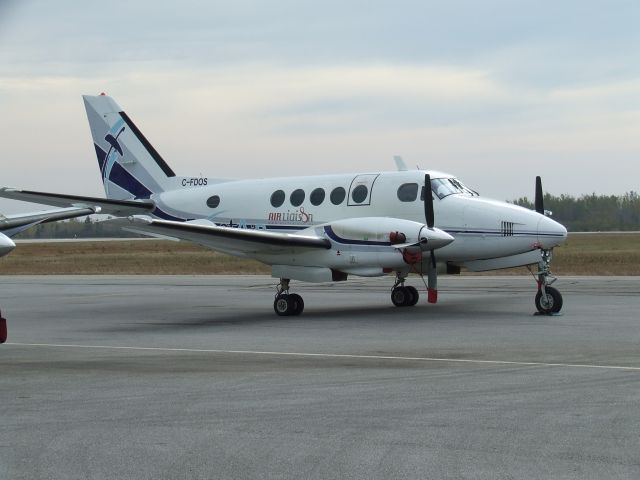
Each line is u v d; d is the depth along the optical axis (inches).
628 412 296.4
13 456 250.7
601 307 699.4
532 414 295.0
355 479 226.1
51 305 832.9
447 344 483.8
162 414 302.2
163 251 3115.2
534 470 231.0
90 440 267.6
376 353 451.2
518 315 645.3
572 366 395.5
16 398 332.8
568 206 4842.5
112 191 895.7
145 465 240.7
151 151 873.5
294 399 325.4
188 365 416.5
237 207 787.4
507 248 655.1
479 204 671.1
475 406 309.0
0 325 449.1
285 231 753.6
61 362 432.8
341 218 720.3
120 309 776.3
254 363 420.2
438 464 237.9
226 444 261.3
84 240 5093.5
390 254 635.5
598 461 238.4
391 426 280.8
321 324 609.3
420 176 694.5
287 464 240.1
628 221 4773.6
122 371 398.6
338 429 277.7
